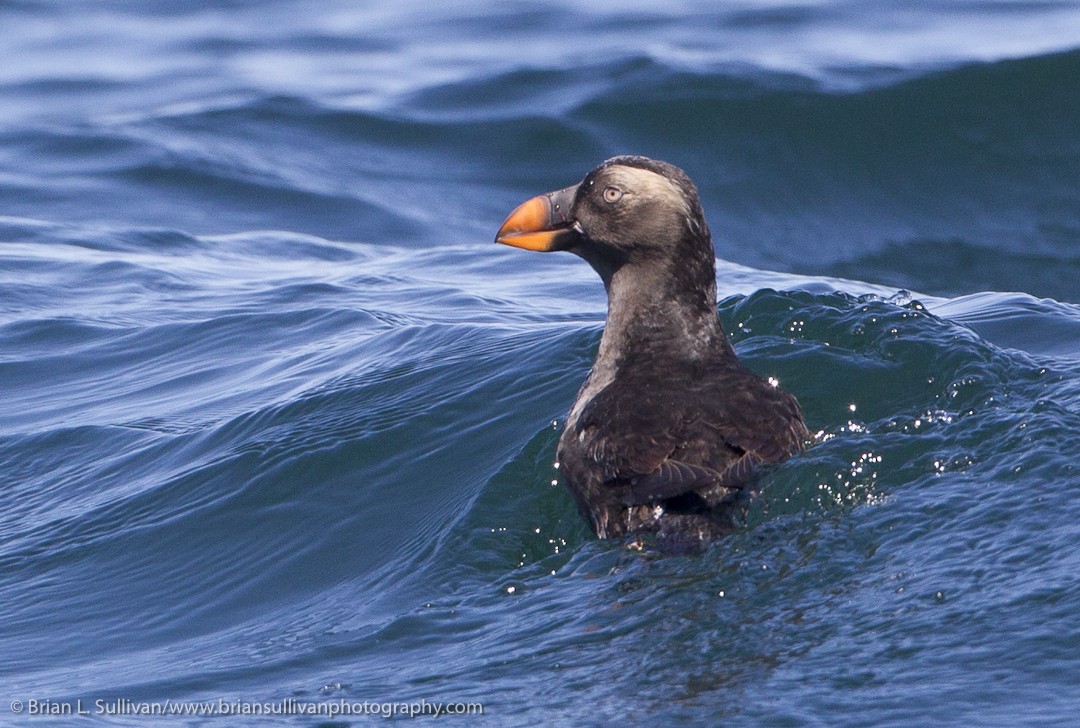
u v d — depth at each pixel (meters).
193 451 11.54
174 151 24.95
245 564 9.67
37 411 13.38
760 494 8.41
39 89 29.58
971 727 6.18
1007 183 22.47
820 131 23.62
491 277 16.94
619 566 8.01
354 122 26.03
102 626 9.15
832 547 7.89
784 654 6.98
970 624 6.98
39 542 10.45
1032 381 10.05
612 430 8.65
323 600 8.98
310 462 10.71
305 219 22.77
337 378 12.38
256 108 26.81
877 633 7.04
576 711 6.71
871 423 9.69
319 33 32.78
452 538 9.18
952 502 8.19
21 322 15.77
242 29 33.72
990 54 25.39
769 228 22.03
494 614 8.02
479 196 23.45
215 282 17.44
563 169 23.92
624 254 9.57
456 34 31.61
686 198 9.45
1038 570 7.34
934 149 23.08
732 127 23.98
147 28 34.19
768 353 10.75
